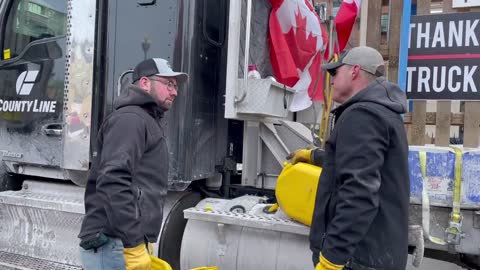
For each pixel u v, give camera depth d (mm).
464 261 2234
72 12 2799
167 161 2027
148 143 1914
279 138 3020
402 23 2898
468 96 2830
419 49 2953
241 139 3227
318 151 2240
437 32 2900
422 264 2256
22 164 3119
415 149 2160
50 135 2910
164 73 1998
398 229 1695
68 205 2836
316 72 3264
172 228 2701
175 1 2568
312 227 1840
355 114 1681
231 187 3105
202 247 2516
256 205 2588
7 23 3102
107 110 2766
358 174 1611
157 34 2619
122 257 1876
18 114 3041
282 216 2369
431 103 3236
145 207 1872
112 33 2744
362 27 3150
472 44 2811
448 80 2883
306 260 2273
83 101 2762
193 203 2883
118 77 2732
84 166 2750
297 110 3088
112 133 1843
